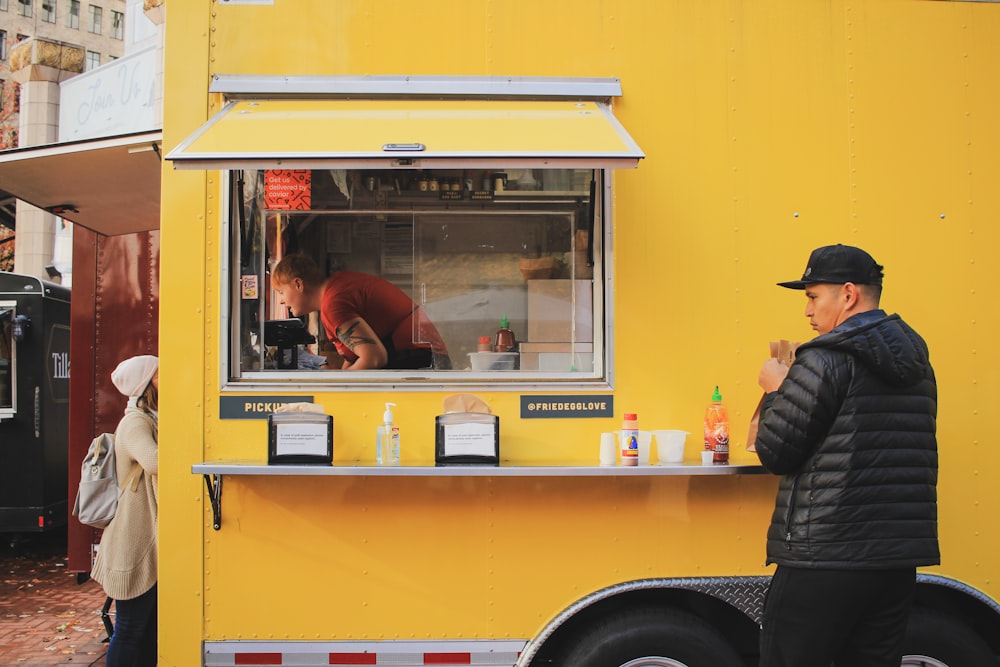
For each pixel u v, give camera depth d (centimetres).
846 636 237
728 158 296
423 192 304
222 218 287
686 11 298
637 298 292
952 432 293
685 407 291
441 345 302
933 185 298
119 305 572
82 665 437
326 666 281
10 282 667
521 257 303
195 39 291
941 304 296
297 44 292
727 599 286
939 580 288
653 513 287
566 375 292
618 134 267
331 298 299
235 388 283
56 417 689
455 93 290
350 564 282
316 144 259
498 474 265
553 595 285
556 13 296
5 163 393
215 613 280
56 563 671
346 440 284
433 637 282
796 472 242
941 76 300
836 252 251
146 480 330
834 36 299
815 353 238
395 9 294
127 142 367
